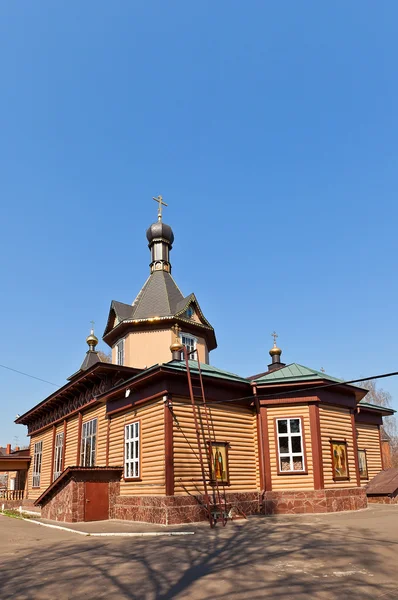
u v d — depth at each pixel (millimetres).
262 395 20297
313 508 18547
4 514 25656
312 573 8531
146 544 12281
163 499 16625
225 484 18469
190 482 17391
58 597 7656
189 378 17734
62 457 27766
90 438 24172
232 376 20453
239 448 19578
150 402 18812
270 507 18859
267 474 19391
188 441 17828
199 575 8688
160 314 27719
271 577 8359
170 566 9469
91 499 19000
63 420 28609
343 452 20281
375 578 8125
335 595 7270
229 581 8211
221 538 12805
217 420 19203
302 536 12469
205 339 28938
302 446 19422
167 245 31875
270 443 19797
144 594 7652
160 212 32656
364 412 28047
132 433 19750
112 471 19672
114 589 7984
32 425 35469
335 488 19344
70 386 25781
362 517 16703
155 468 17703
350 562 9242
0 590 8156
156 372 17797
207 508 17188
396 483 23469
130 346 27094
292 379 20062
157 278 30172
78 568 9625
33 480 33094
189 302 27938
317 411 19859
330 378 20703
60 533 15711
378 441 28766
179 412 17969
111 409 21562
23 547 12875
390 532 12766
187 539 12867
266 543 11664
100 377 23297
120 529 15656
